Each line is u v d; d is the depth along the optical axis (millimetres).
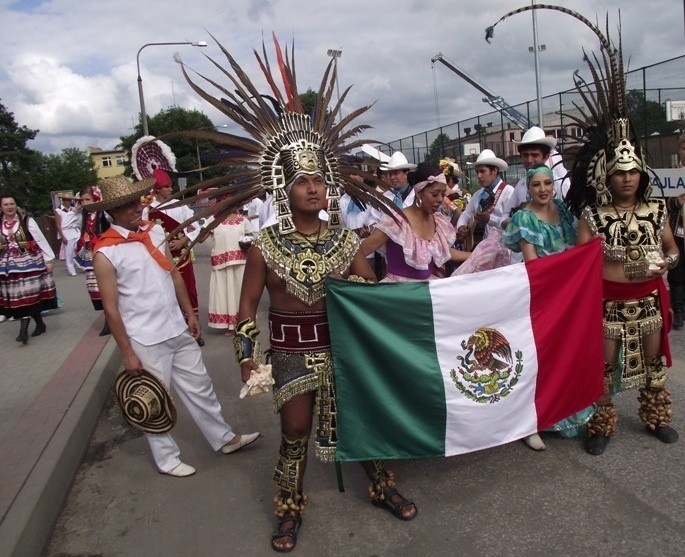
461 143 23438
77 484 4082
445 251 4418
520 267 3479
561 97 16953
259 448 4453
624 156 3602
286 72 3229
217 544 3291
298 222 3109
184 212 6664
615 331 3855
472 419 3387
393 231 4223
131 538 3408
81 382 5582
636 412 4523
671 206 6305
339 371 3121
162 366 3891
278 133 3109
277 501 3277
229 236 7602
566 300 3588
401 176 7535
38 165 63406
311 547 3191
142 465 4301
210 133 3074
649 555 2920
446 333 3324
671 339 6219
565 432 4176
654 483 3529
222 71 3129
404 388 3262
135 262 3748
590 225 3801
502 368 3457
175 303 3984
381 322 3195
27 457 3977
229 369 6402
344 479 3857
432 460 4012
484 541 3123
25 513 3264
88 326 8430
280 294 3102
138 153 5992
